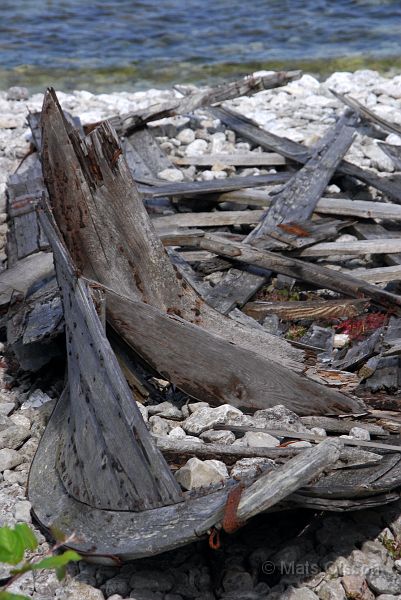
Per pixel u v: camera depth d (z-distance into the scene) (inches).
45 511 238.5
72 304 267.9
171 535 208.1
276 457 245.4
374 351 300.0
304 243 377.7
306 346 310.8
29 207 423.5
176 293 301.6
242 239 393.4
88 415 246.5
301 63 778.8
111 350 243.3
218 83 721.6
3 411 294.0
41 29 905.5
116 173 292.7
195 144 519.5
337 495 217.2
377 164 488.1
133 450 226.7
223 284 358.6
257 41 862.5
